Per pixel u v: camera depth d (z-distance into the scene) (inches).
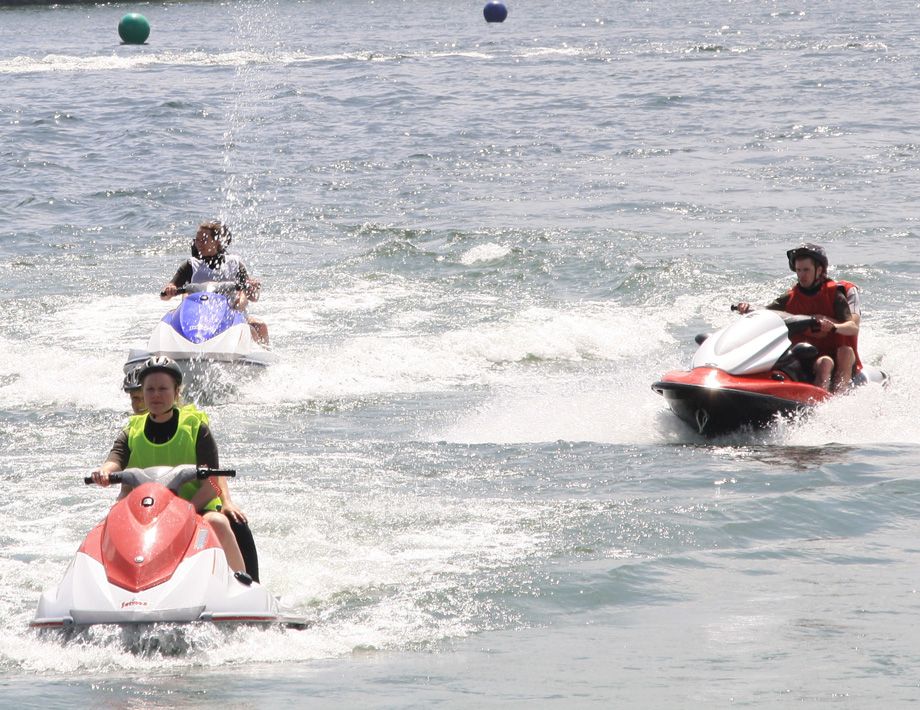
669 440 1441.9
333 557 979.3
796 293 1542.8
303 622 817.5
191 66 7637.8
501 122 4958.2
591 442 1396.4
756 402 1403.8
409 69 7239.2
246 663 738.8
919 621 802.2
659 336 2005.4
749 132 4547.2
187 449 873.5
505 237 2812.5
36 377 1734.7
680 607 855.7
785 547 1000.9
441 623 831.7
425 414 1562.5
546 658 746.8
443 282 2440.9
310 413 1572.3
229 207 3304.6
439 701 657.6
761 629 794.8
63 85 6555.1
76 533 1051.3
